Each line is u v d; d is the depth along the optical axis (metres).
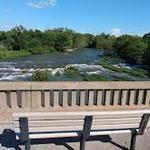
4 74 39.88
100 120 4.17
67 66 52.28
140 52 75.69
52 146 4.68
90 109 6.02
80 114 4.02
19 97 5.70
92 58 77.50
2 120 5.58
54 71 44.72
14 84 5.55
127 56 83.19
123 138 5.14
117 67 57.72
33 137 3.97
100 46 145.25
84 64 59.22
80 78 40.00
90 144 4.84
